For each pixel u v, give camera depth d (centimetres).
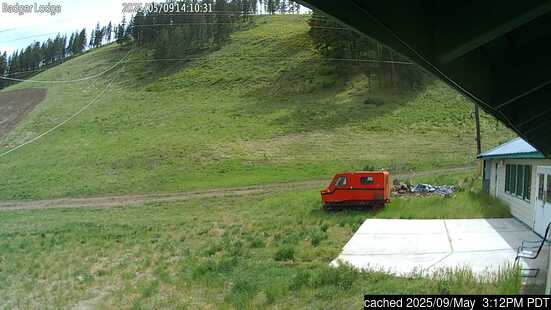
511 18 231
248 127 5103
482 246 1114
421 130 4588
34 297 991
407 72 6316
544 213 1190
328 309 715
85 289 1020
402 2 239
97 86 8306
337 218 1820
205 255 1267
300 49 8019
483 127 4525
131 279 1077
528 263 878
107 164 4419
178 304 834
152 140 5022
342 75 6481
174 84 7569
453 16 257
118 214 2686
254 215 2198
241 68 7731
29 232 2078
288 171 3725
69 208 3103
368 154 3966
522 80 362
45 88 8662
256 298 820
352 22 224
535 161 1307
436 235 1295
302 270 970
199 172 3928
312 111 5381
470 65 337
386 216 1753
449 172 3200
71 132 5831
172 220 2264
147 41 10331
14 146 5653
